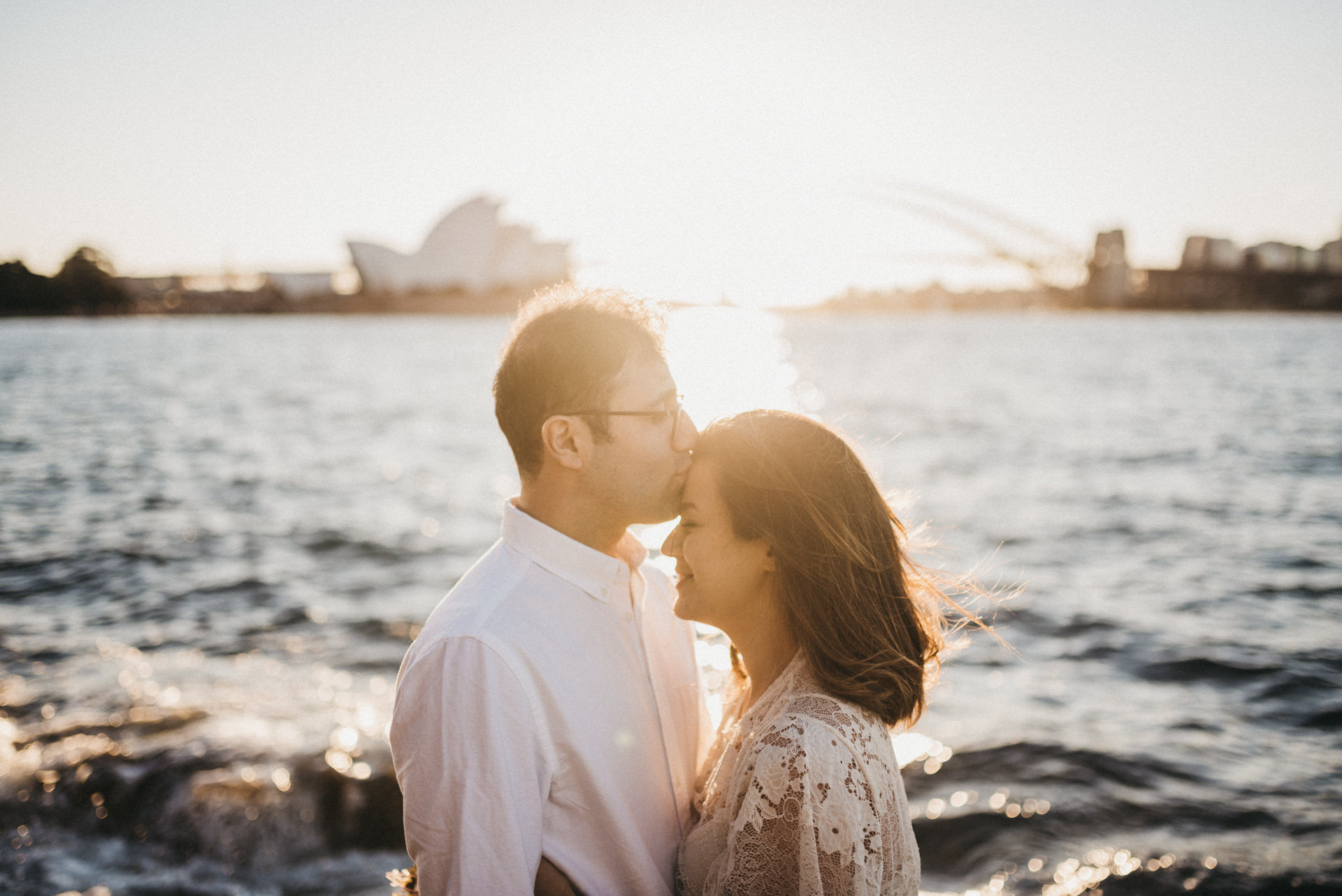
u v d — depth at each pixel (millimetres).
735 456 1598
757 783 1431
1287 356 65750
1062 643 6820
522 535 1616
